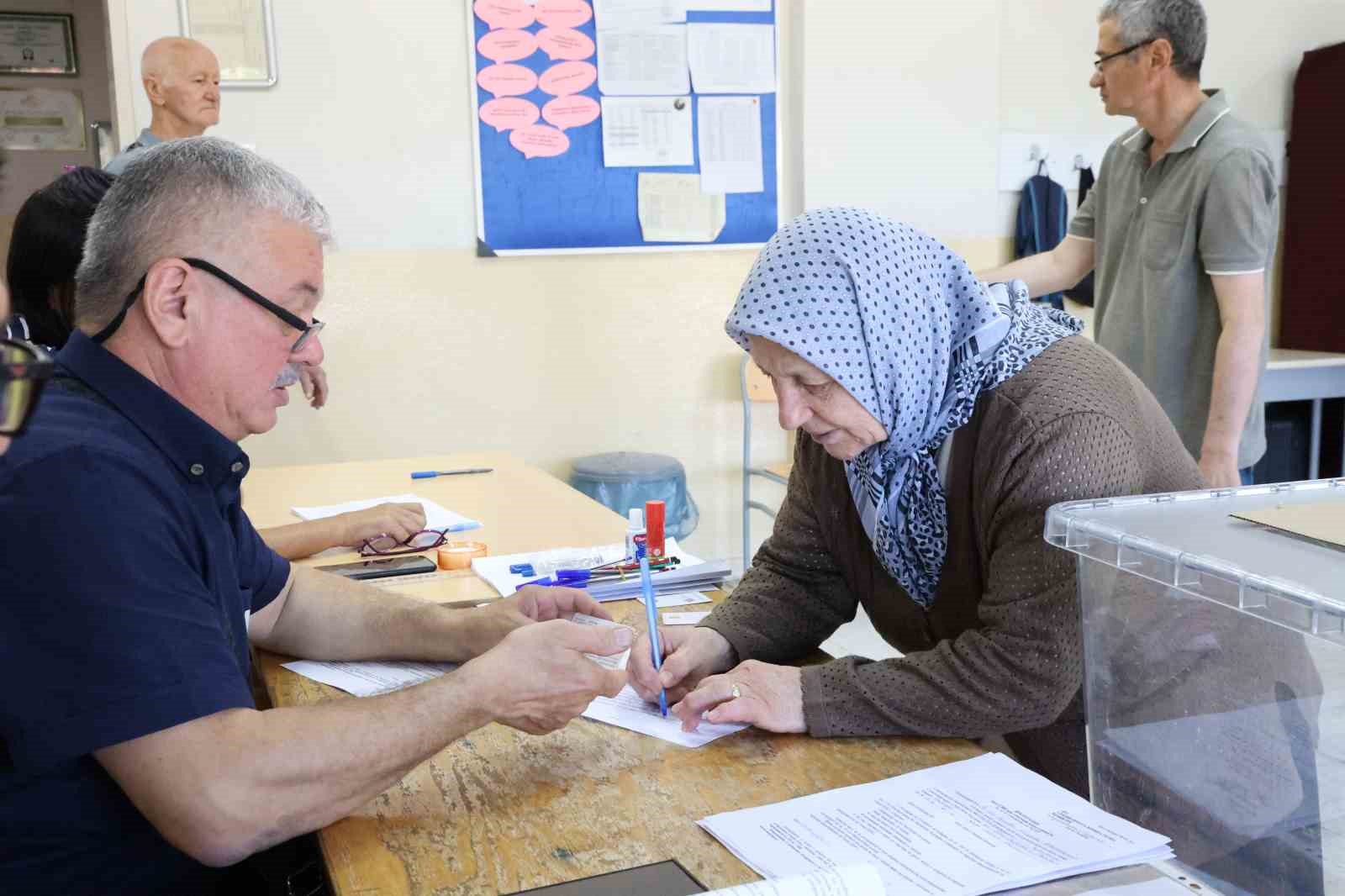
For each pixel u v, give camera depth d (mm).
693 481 3877
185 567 933
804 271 1098
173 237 984
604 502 3496
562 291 3625
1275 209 2361
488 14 3404
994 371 1153
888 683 1098
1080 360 1170
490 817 938
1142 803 866
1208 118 2371
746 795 970
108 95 4812
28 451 876
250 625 1314
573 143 3551
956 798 937
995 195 3996
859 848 855
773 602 1354
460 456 2729
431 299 3502
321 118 3322
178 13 3156
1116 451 1098
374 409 3496
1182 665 798
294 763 881
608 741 1097
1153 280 2500
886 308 1103
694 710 1110
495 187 3496
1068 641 1060
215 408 1031
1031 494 1089
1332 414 4211
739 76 3674
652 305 3725
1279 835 741
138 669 851
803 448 1400
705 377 3824
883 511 1233
